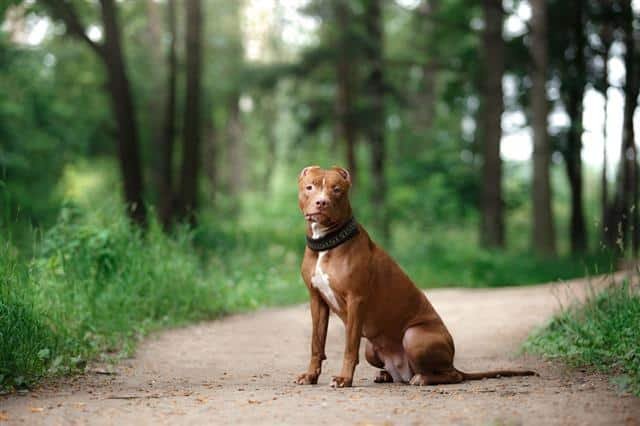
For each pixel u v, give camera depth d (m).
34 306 7.69
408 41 37.81
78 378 6.75
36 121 26.27
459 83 28.58
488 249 21.94
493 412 4.82
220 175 45.44
